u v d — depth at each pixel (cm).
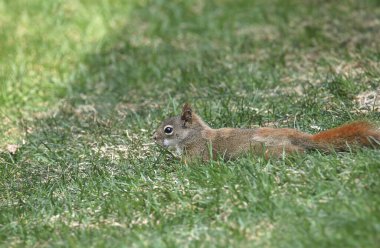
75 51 1903
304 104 1311
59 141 1341
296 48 1745
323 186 928
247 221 886
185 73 1631
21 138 1405
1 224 1003
